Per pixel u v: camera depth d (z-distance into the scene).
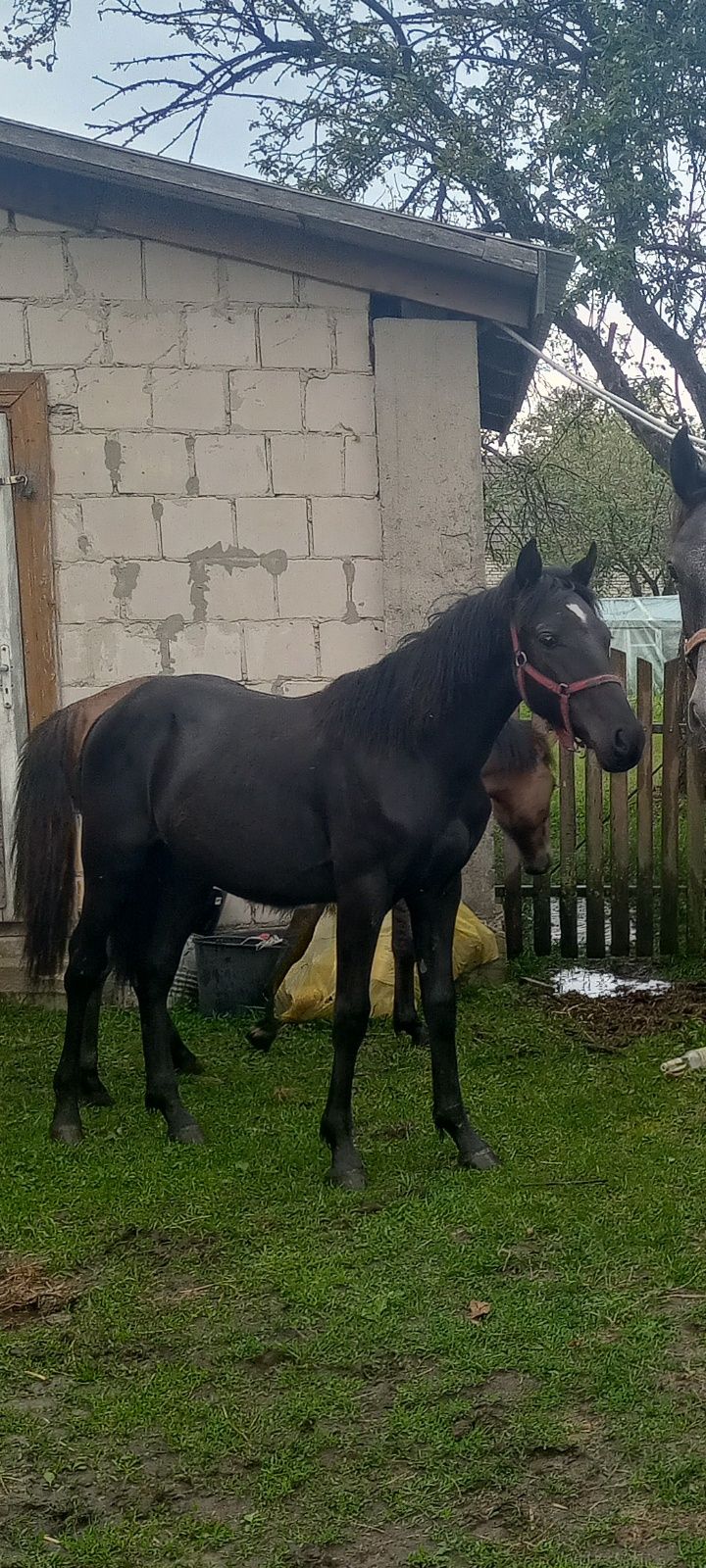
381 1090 5.10
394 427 6.69
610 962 7.30
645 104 11.75
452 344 6.67
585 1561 2.37
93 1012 5.07
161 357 6.64
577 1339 3.16
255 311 6.65
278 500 6.72
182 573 6.71
